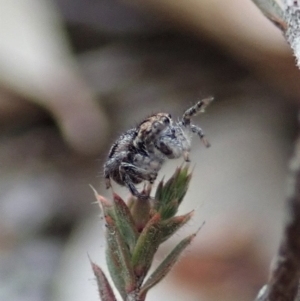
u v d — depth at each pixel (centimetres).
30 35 18
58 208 16
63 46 19
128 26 20
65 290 13
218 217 13
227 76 18
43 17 19
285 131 15
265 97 17
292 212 6
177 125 6
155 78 18
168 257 6
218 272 12
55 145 18
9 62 18
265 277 12
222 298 12
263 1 6
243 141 15
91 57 19
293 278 6
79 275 13
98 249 14
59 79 18
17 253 15
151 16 19
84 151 17
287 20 6
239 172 14
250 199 14
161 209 6
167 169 13
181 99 17
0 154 18
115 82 18
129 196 6
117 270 6
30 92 18
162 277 6
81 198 16
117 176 6
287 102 16
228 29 17
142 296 6
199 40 18
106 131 17
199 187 14
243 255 13
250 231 13
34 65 18
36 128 18
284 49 16
